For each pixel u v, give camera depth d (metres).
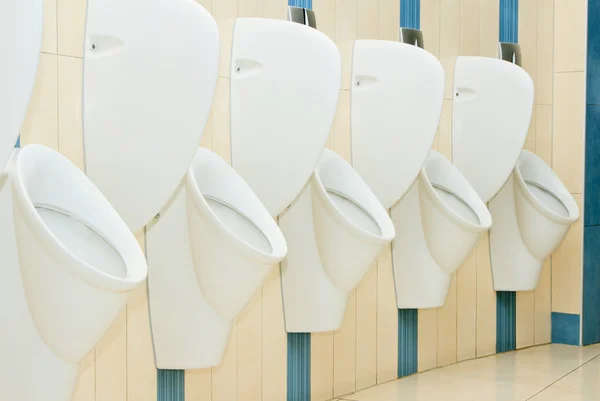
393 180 3.23
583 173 4.58
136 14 2.21
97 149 2.28
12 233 1.90
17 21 1.70
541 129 4.58
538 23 4.51
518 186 4.11
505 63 3.77
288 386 3.18
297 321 3.08
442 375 3.83
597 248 4.69
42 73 2.25
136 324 2.57
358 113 3.23
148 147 2.25
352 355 3.50
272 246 2.46
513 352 4.41
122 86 2.23
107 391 2.50
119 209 2.29
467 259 4.14
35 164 1.97
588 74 4.57
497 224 4.23
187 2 2.25
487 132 3.79
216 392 2.88
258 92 2.71
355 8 3.36
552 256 4.67
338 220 2.83
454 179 3.62
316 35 2.69
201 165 2.55
